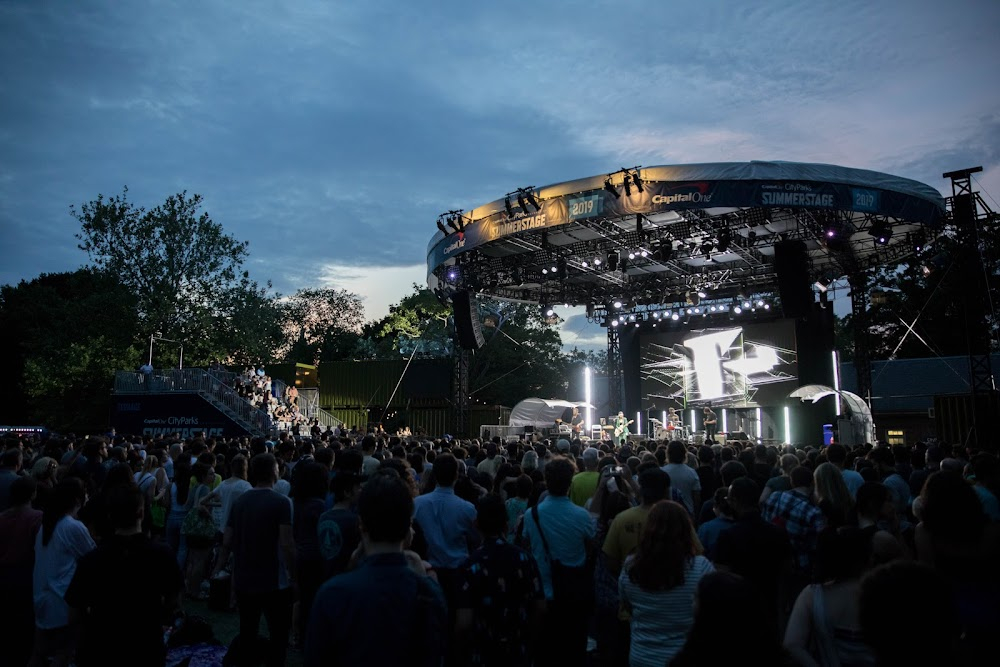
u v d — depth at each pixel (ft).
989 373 60.29
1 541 17.67
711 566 12.72
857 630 10.87
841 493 17.87
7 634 17.40
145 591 13.12
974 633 10.37
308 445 36.35
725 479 20.92
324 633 9.05
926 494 11.43
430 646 9.39
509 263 78.18
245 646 17.74
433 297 149.89
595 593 17.71
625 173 56.85
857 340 80.12
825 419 85.40
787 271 61.21
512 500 21.98
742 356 90.58
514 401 139.74
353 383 129.59
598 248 74.33
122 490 13.60
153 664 13.10
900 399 115.34
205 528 28.71
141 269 124.47
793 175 54.65
